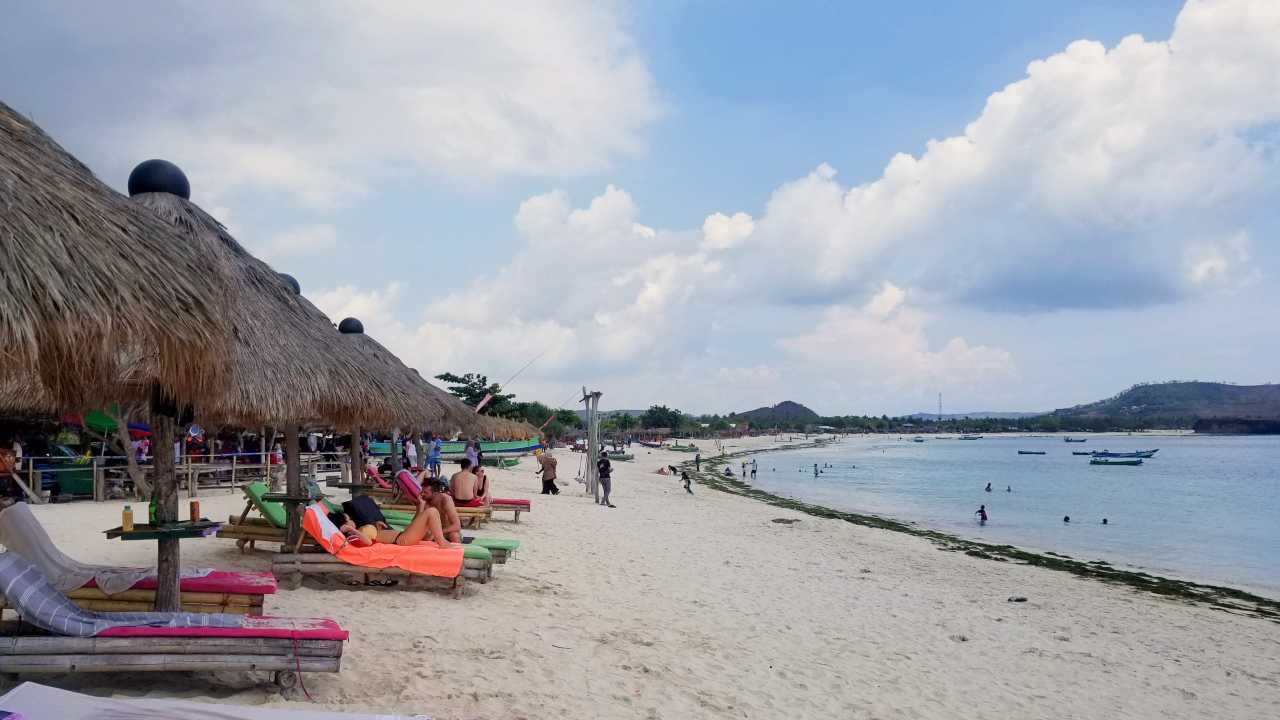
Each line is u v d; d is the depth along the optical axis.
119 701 4.10
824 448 136.38
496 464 39.72
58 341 3.58
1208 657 10.34
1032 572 16.78
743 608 10.17
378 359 11.84
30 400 8.23
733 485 45.66
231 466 17.92
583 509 21.45
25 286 3.35
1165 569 19.00
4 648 4.31
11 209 3.53
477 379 46.88
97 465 15.27
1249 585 17.11
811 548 17.72
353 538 8.66
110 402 5.63
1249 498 40.28
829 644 8.85
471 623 7.46
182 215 6.32
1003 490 45.19
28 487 14.66
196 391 4.70
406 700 5.21
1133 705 8.02
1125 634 11.26
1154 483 52.12
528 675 6.18
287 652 4.73
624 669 6.78
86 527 11.40
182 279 4.34
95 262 3.76
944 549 19.77
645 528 18.30
